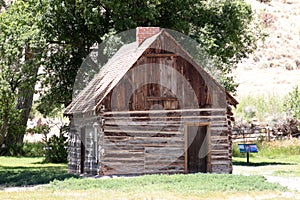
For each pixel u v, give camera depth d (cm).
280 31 12381
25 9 4562
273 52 11356
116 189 2409
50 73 4800
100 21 4406
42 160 4778
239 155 5088
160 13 4559
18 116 4744
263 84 9119
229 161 3262
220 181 2555
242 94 8100
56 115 5491
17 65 4584
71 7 4353
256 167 3775
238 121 5906
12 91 4638
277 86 8912
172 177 2719
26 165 4325
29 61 4622
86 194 2266
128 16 4281
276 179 2884
